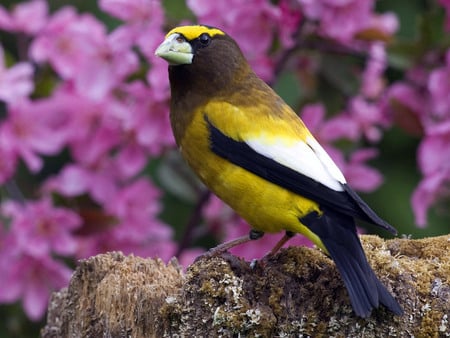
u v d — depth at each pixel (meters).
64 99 11.62
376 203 14.96
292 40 11.84
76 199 11.99
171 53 9.94
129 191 11.84
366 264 8.79
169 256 12.23
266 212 9.44
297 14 11.73
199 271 8.66
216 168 9.70
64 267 11.70
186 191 12.42
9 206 11.53
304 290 8.73
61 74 11.82
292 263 8.86
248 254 11.73
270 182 9.40
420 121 12.03
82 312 9.32
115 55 11.52
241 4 11.38
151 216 12.02
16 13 12.11
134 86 11.48
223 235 12.40
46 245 11.37
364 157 11.86
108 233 11.89
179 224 15.12
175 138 10.16
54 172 15.54
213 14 11.47
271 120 9.67
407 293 8.66
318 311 8.70
